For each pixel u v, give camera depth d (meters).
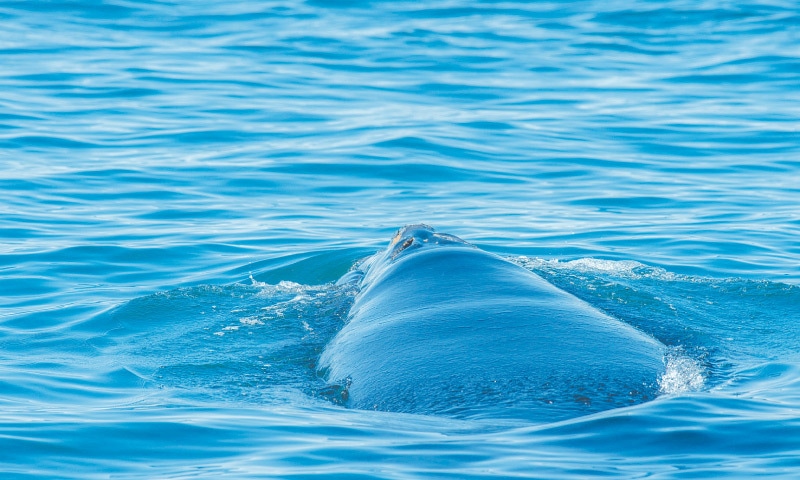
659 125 91.81
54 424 31.30
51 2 140.00
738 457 27.19
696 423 29.59
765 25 132.12
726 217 66.00
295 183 74.44
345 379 35.44
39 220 64.31
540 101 100.25
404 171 77.44
